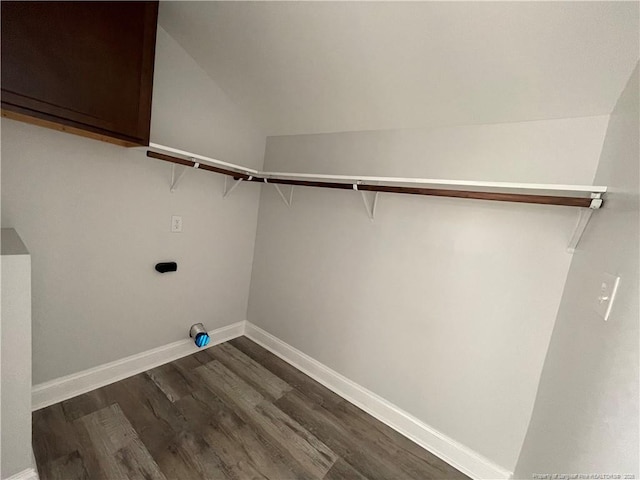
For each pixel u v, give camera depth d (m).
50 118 1.11
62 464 1.31
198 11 1.50
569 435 0.94
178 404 1.77
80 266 1.62
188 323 2.26
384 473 1.50
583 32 0.95
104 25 1.20
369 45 1.31
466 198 1.44
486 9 1.00
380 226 1.84
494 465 1.48
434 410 1.67
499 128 1.42
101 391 1.78
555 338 1.25
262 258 2.54
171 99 1.83
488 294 1.47
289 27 1.38
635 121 0.92
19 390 1.12
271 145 2.44
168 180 1.91
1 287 1.04
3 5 0.97
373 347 1.90
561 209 1.27
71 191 1.52
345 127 1.95
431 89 1.40
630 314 0.72
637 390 0.63
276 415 1.79
